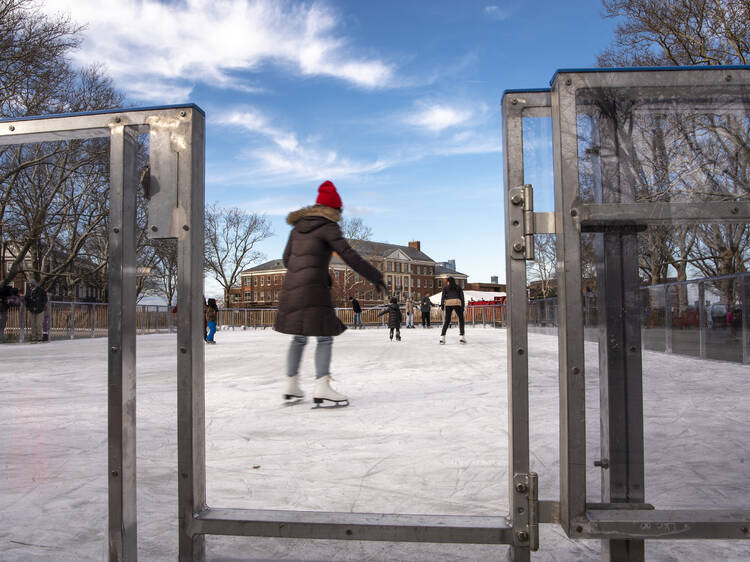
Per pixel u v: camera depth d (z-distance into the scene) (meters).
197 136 1.67
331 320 4.11
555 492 1.56
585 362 1.49
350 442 3.07
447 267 112.19
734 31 16.36
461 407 4.09
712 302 3.05
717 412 1.94
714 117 1.51
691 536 1.47
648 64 17.75
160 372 2.03
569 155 1.47
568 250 1.47
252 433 3.32
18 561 1.60
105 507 1.96
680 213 1.49
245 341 15.59
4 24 15.07
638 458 1.57
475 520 1.61
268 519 1.62
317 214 4.00
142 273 1.83
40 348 11.02
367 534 1.58
